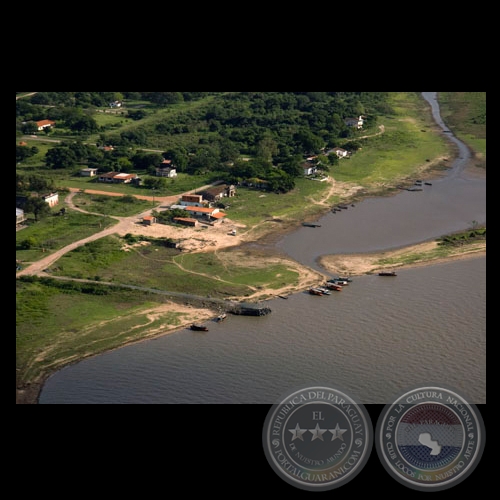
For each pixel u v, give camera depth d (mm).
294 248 114562
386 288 97625
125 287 96875
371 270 104875
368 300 93562
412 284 99000
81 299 93750
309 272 104125
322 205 136375
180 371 76250
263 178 145125
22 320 87812
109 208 129000
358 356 78562
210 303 92812
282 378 74312
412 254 111562
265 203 135625
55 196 131000
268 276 102500
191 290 97312
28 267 102188
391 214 132125
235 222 125312
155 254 109812
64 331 85688
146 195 137000
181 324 87562
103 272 102250
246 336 84062
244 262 107875
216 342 82812
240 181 144375
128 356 79938
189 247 113062
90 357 80000
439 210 134750
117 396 71562
